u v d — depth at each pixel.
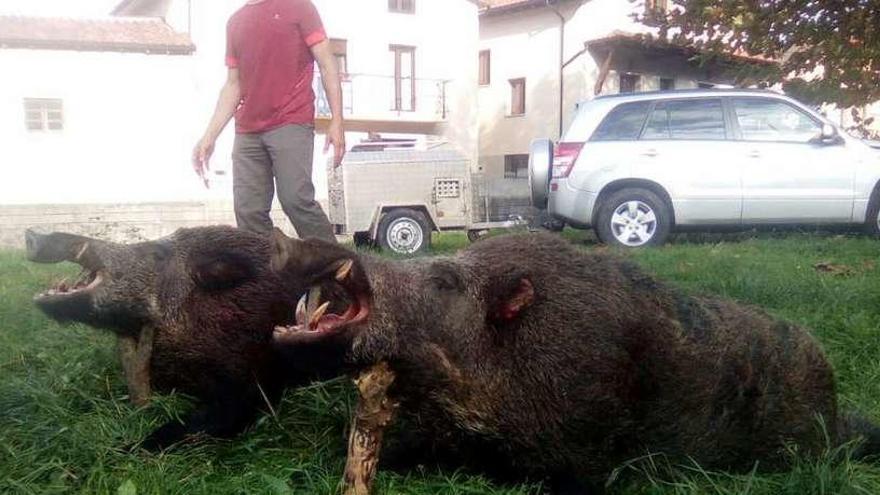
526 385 2.04
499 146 23.58
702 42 7.08
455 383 2.01
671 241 10.05
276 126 3.82
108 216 15.21
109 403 2.79
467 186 10.78
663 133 9.25
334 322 1.82
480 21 23.70
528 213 11.00
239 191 3.95
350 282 1.79
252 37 3.80
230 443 2.60
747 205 9.11
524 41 22.73
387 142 12.67
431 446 2.30
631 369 2.12
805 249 7.47
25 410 2.73
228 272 2.59
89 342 3.48
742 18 6.36
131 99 16.42
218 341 2.59
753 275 5.08
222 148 16.67
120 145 16.45
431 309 1.96
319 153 17.11
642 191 9.16
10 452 2.40
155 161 16.67
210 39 16.73
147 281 2.51
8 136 15.73
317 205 3.95
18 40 15.48
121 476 2.31
